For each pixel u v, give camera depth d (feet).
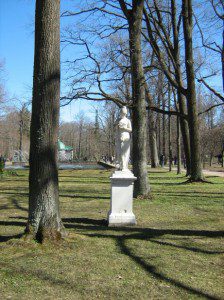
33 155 24.88
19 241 23.94
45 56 25.03
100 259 22.44
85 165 214.07
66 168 164.55
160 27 79.30
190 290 18.06
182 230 31.37
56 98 25.20
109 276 19.70
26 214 39.17
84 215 38.88
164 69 75.36
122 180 33.65
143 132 51.47
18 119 254.88
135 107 51.24
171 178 93.76
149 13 75.51
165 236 29.01
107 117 241.14
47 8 25.14
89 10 61.16
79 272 20.16
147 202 48.24
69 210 42.24
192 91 75.56
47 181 24.76
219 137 217.97
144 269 20.93
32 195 24.90
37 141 24.81
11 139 290.76
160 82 116.98
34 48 25.70
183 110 90.17
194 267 21.48
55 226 24.91
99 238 27.63
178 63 80.59
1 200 50.75
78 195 56.08
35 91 25.16
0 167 99.40
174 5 81.05
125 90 91.04
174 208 43.65
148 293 17.60
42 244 23.97
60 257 22.47
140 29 52.70
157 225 33.71
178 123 113.39
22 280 18.83
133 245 25.96
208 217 37.96
